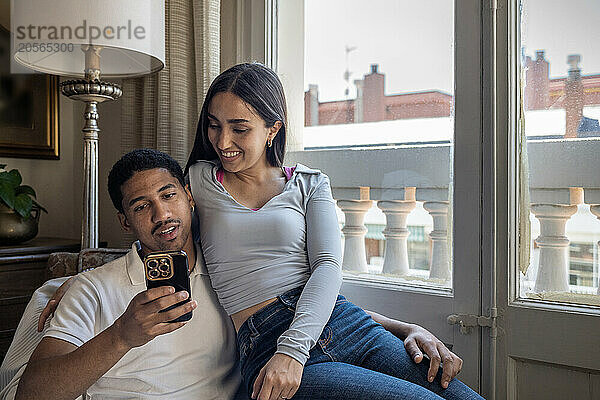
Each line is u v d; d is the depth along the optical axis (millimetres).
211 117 1320
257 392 1073
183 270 968
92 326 1145
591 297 1384
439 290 1580
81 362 969
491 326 1476
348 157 1766
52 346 1059
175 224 1191
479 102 1496
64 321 1104
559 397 1414
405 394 1069
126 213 1196
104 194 2418
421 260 1624
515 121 1475
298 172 1406
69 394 985
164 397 1184
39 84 2418
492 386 1476
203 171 1376
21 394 1010
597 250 1376
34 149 2400
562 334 1390
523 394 1463
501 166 1468
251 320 1225
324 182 1390
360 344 1239
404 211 1655
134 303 950
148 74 1910
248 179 1356
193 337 1247
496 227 1472
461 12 1527
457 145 1531
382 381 1104
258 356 1186
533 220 1458
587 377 1376
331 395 1095
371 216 1722
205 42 1887
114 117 2381
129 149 2117
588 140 1388
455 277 1536
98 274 1219
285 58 1915
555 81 1431
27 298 1986
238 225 1275
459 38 1529
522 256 1469
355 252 1752
